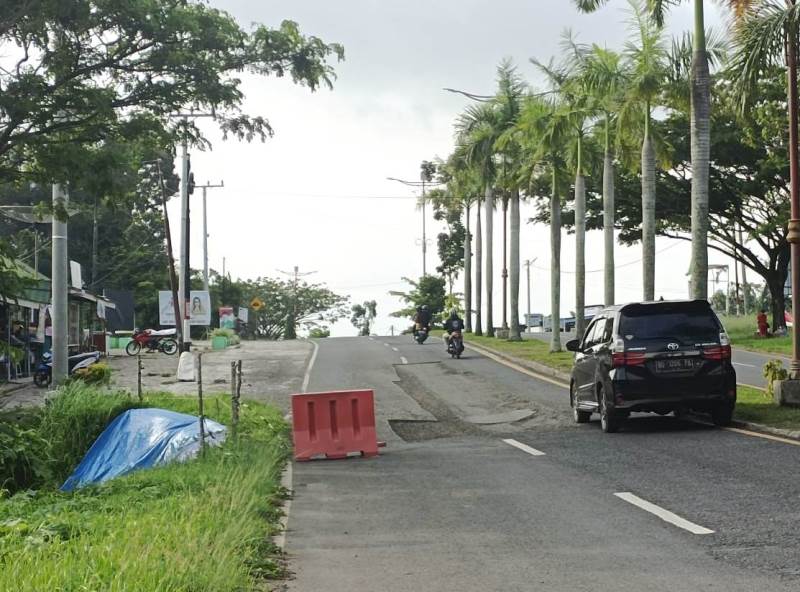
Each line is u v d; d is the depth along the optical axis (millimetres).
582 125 33438
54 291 21953
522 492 10148
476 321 56562
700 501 9172
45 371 26859
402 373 30703
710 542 7465
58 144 16609
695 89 19422
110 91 16016
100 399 16891
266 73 16906
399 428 17953
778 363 17641
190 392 25859
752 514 8445
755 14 17766
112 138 16984
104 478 13773
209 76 16250
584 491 10039
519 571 6730
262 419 17906
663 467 11461
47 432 16141
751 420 15500
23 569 5578
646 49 26156
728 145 43844
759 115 35625
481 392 24234
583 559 7043
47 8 14805
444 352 39812
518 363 33281
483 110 44906
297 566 7020
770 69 17719
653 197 26922
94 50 16016
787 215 44750
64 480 15102
